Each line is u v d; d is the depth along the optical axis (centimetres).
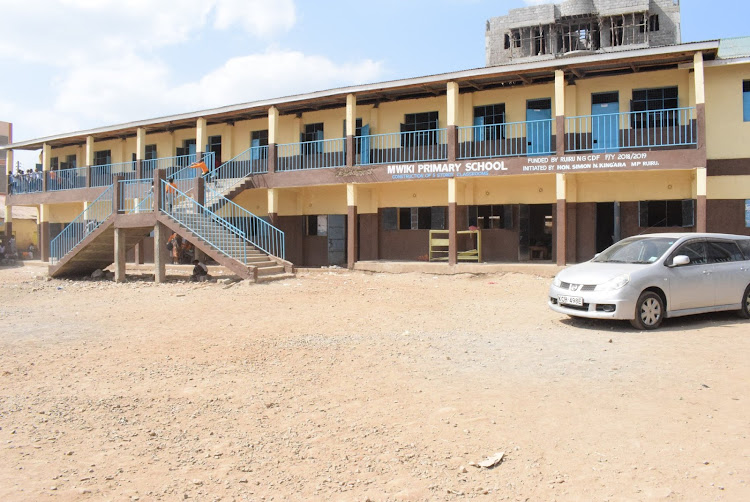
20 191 3064
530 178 1956
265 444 489
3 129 4241
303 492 401
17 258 3084
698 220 1573
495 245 2023
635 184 1823
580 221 1898
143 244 2741
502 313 1135
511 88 1966
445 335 924
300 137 2347
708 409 532
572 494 387
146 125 2480
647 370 667
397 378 673
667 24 3797
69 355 845
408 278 1764
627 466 424
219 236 1858
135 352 859
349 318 1110
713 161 1706
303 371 721
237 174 2444
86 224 2073
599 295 909
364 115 2225
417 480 414
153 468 446
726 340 821
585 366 694
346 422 536
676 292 934
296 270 1992
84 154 3002
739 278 995
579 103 1873
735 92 1691
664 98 1780
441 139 2086
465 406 566
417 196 2145
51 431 529
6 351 879
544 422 516
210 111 2303
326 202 2338
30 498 397
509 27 4125
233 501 390
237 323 1087
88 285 1802
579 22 3934
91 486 416
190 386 669
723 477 401
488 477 416
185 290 1599
